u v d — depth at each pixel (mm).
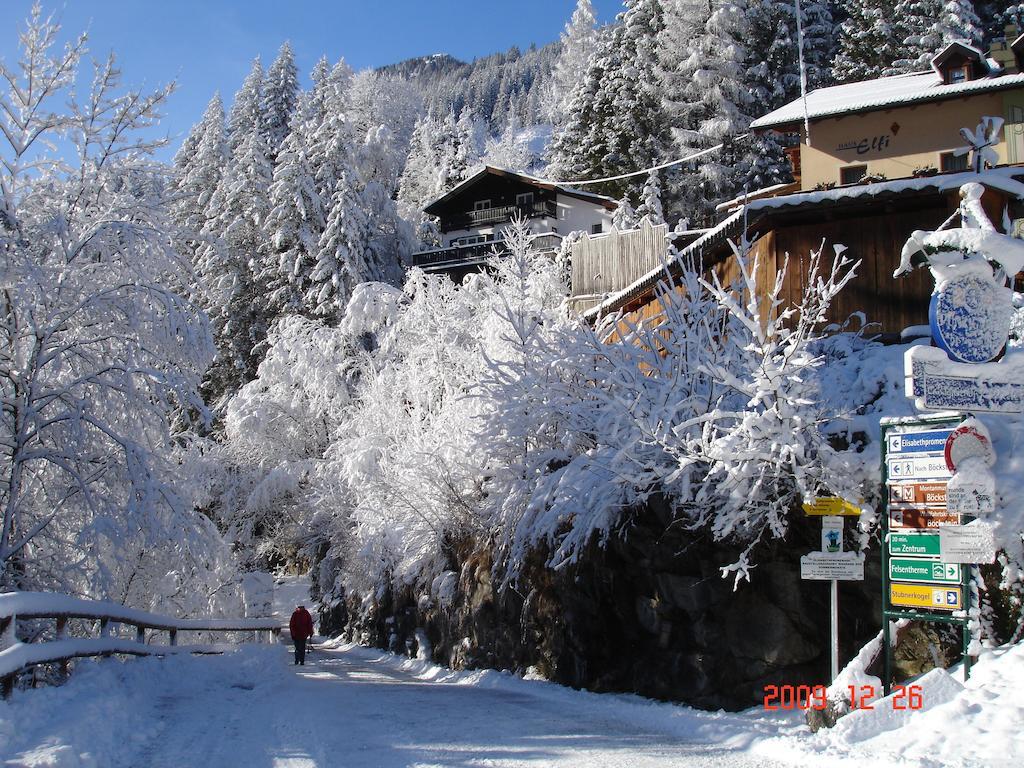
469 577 17859
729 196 41250
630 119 47000
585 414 14086
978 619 8352
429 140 89500
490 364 15273
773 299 11805
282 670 16094
